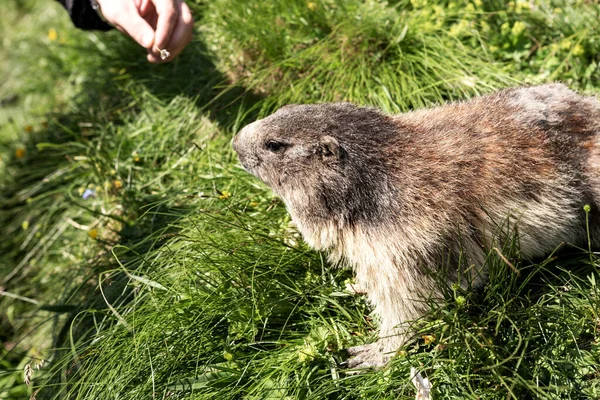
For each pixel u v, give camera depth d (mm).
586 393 584
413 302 635
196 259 696
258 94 914
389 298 642
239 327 668
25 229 988
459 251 633
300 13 938
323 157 654
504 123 662
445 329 601
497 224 639
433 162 646
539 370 595
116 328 670
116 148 940
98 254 875
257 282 684
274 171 678
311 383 626
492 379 587
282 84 903
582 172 666
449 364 600
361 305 687
